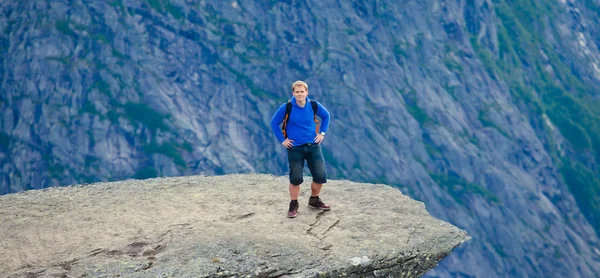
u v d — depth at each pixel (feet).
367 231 21.94
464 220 357.82
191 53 381.81
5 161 330.54
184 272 17.66
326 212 24.07
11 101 344.69
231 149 354.74
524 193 380.99
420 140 381.81
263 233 21.15
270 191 27.84
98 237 20.53
